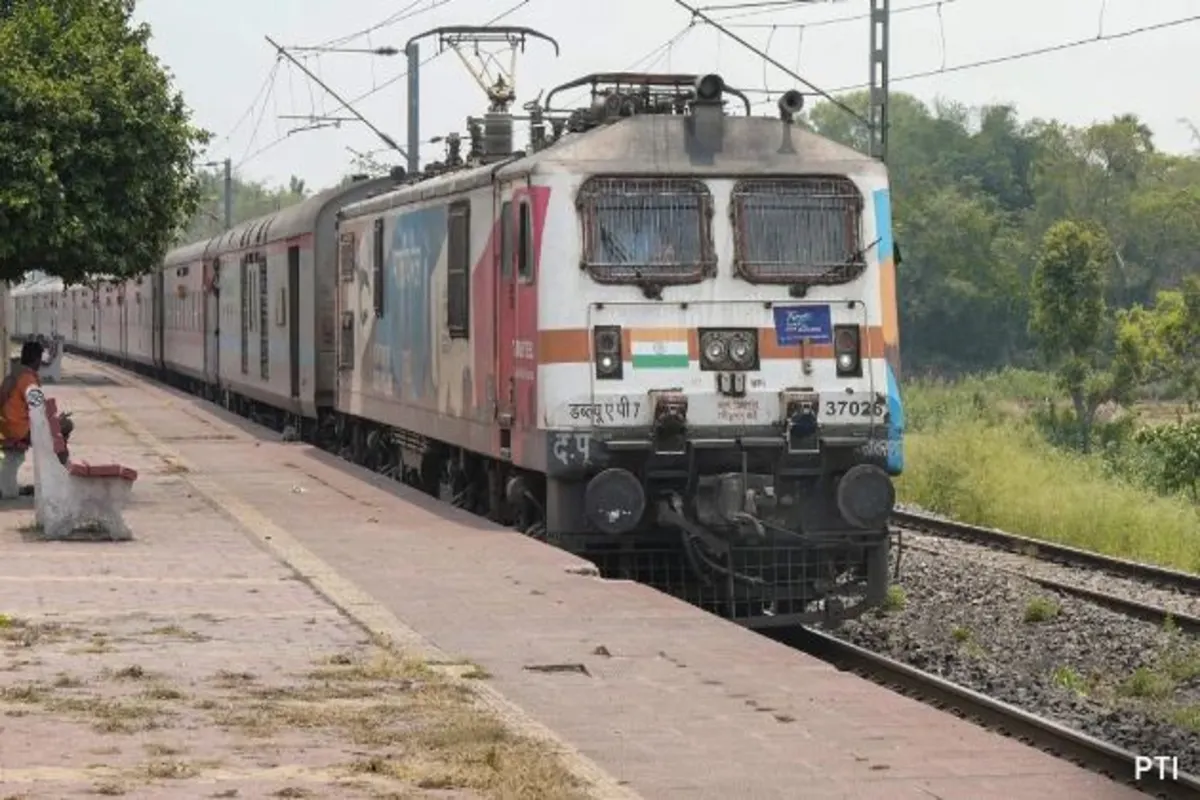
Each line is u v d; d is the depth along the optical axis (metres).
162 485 31.84
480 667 15.80
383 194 34.66
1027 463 44.12
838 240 22.41
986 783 12.17
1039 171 144.25
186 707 14.07
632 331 21.83
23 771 11.98
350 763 12.37
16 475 29.16
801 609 22.41
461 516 26.77
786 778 12.22
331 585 20.17
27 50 30.69
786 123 22.81
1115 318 97.19
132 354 82.50
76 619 18.00
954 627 24.58
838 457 22.08
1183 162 143.88
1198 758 16.72
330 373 41.66
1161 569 29.14
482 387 25.12
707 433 21.78
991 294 124.19
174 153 31.83
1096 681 21.23
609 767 12.45
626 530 21.36
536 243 22.06
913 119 163.88
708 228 22.12
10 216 30.05
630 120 22.48
